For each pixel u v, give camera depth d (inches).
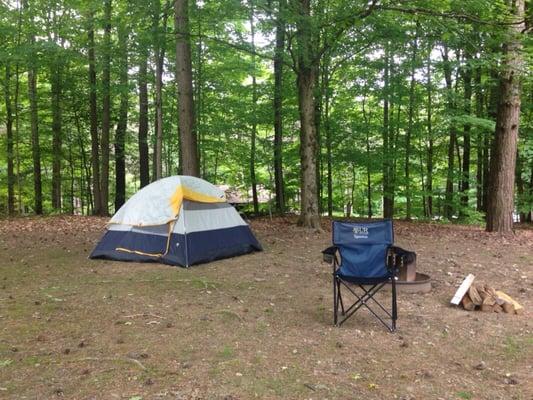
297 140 652.1
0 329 170.1
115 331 169.2
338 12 330.0
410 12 286.8
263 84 571.2
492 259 300.4
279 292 225.6
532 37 312.7
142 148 668.7
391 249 177.2
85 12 499.8
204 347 154.1
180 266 277.6
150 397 118.6
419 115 579.8
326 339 163.5
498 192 406.6
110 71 542.9
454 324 179.8
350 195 767.7
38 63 519.2
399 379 132.4
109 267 277.7
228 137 584.4
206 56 546.6
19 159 641.0
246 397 119.6
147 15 391.5
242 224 319.9
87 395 119.8
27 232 408.5
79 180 813.2
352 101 586.2
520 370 139.9
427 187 572.7
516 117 396.5
